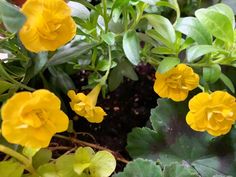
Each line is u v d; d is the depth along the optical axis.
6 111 0.12
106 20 0.16
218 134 0.15
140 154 0.17
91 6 0.15
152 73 0.20
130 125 0.19
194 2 0.19
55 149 0.16
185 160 0.17
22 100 0.12
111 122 0.19
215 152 0.17
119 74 0.17
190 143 0.17
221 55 0.16
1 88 0.14
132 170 0.15
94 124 0.18
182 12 0.19
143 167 0.15
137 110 0.19
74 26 0.13
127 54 0.15
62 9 0.12
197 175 0.15
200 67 0.17
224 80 0.16
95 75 0.17
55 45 0.13
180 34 0.16
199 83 0.17
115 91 0.19
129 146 0.17
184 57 0.18
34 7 0.12
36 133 0.12
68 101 0.18
